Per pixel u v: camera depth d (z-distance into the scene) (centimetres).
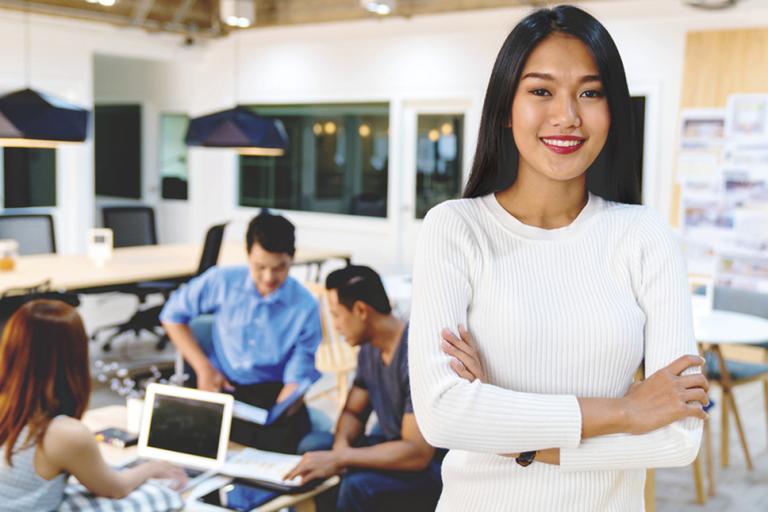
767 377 427
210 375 308
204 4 866
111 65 1048
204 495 212
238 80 920
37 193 807
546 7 118
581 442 108
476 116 757
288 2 838
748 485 399
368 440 266
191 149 974
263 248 297
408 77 796
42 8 725
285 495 217
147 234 708
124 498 203
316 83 860
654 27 656
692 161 647
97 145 1073
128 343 655
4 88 742
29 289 387
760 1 601
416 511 241
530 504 115
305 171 891
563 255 118
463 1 729
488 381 115
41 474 192
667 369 111
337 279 253
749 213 623
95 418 275
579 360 113
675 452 107
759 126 613
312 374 304
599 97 114
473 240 118
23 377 191
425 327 115
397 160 814
